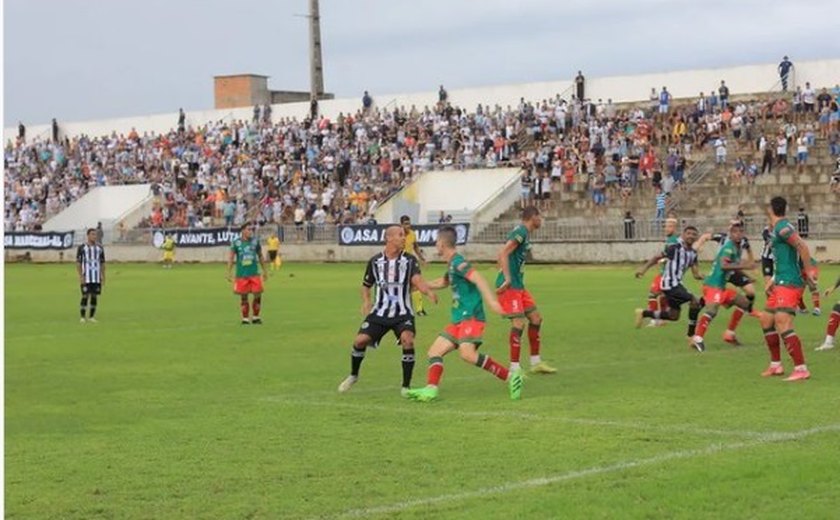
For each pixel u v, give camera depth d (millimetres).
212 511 9156
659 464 10461
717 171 54469
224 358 19797
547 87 65750
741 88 59781
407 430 12500
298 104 75188
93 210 74938
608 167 56031
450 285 14828
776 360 16125
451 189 60531
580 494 9398
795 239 15500
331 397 15078
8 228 75625
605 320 25031
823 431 11883
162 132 80312
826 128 53625
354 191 63438
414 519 8750
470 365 18000
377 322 15219
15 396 15586
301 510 9125
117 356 20312
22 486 10070
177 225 68188
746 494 9281
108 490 9898
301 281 42406
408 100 71000
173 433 12586
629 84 62969
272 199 65938
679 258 20172
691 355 18875
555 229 51281
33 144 83000
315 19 76750
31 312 30188
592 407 13695
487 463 10680
